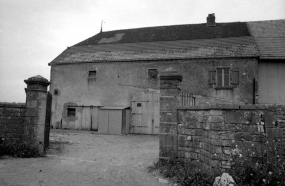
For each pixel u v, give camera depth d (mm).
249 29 17422
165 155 6441
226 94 14336
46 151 8242
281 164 4512
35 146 7410
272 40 15422
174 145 6395
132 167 6535
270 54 14102
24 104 7559
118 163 7008
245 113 5004
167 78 6680
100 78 17000
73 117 17297
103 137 13539
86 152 8648
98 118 16172
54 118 17656
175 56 15406
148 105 15781
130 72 16406
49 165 6367
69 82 17672
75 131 16188
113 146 10367
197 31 18328
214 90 14570
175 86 6617
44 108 7723
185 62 15273
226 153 4988
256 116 4938
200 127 5844
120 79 16562
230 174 4730
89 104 17031
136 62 16328
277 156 4676
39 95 7609
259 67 14484
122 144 11078
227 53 14461
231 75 14352
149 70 16047
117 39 19797
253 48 14375
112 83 16703
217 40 16234
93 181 5188
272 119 4867
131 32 20547
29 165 6238
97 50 18406
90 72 17453
